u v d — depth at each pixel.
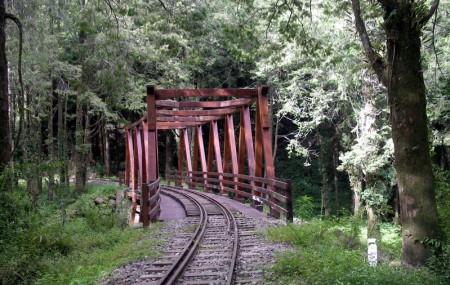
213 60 27.20
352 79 16.67
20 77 11.05
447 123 15.80
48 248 9.11
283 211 12.05
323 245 8.83
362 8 10.11
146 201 12.06
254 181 16.02
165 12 12.57
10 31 17.33
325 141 28.84
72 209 18.12
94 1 12.95
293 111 22.34
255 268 7.21
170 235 10.47
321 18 14.62
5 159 9.52
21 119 11.16
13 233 8.48
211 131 23.94
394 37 6.59
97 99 22.81
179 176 29.14
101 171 43.47
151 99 14.76
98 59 18.59
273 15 11.60
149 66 25.09
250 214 14.14
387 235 15.90
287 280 6.48
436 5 6.53
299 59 17.36
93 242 10.17
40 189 25.28
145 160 19.34
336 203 28.86
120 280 6.73
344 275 6.02
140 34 15.40
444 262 6.09
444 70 13.16
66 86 23.84
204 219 12.84
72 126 41.81
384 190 17.53
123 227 12.52
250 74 30.77
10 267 7.18
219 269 7.27
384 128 17.50
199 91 15.17
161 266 7.57
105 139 41.94
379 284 5.65
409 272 6.14
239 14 12.09
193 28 12.73
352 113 20.66
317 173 33.12
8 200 8.88
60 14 19.89
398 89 6.63
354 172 19.09
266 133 14.82
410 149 6.57
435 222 6.56
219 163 21.92
